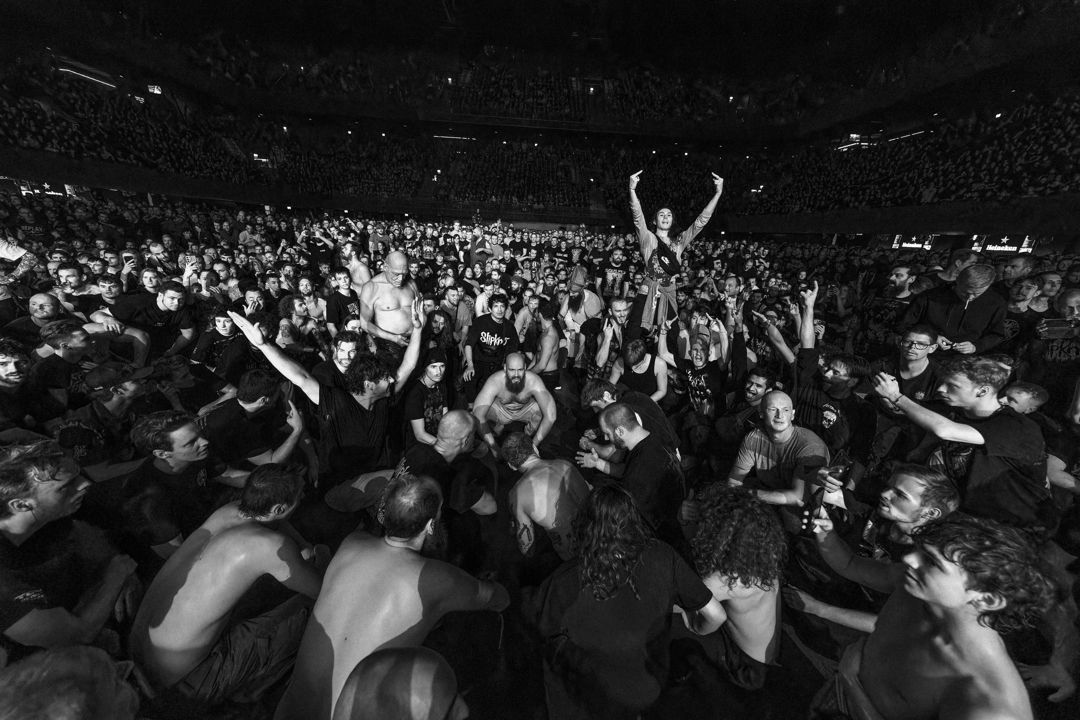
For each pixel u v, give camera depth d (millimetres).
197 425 2621
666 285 7027
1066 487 2971
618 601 1967
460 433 3064
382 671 1375
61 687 1125
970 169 15805
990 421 2596
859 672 1870
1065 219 12094
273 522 2273
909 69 19000
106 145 17422
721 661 2537
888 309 7902
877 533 3045
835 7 22516
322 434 3662
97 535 2164
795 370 4172
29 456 1929
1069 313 4742
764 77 28797
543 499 2836
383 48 30516
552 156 31406
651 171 30328
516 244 19719
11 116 14602
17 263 7434
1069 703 2301
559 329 6770
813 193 22922
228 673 2193
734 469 3645
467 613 2977
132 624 2252
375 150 29859
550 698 2133
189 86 22859
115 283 6242
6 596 1868
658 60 31078
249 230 17203
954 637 1482
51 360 3539
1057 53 13914
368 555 2135
